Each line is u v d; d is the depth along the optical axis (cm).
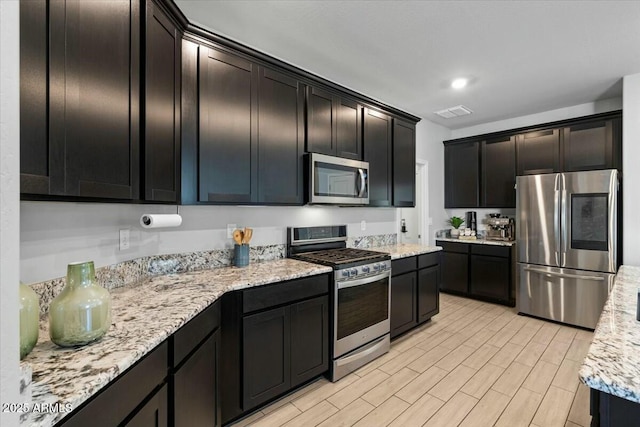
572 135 359
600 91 329
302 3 191
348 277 230
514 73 287
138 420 95
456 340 293
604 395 81
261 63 214
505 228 416
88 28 105
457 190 464
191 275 194
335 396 206
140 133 133
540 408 193
